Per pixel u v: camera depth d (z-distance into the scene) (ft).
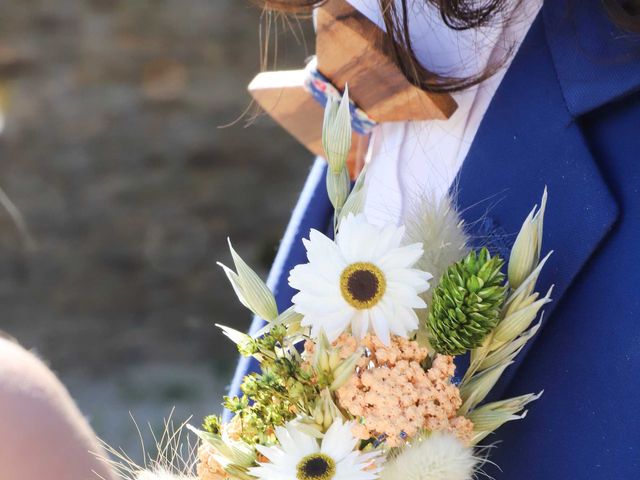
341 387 2.85
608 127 3.15
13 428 2.91
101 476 3.02
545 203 3.06
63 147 17.80
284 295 4.26
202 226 17.97
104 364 17.30
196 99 17.88
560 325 3.10
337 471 2.80
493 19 3.37
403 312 2.87
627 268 3.00
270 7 3.70
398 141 3.72
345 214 3.07
